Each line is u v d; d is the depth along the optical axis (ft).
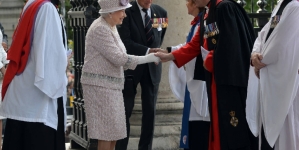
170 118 55.16
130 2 50.26
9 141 42.86
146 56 44.11
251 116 41.81
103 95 42.98
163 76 55.26
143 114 49.80
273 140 40.24
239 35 42.42
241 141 42.45
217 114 42.91
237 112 42.50
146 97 49.49
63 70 41.83
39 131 42.42
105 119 43.11
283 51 39.37
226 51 41.88
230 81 41.73
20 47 42.14
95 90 43.04
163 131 54.54
